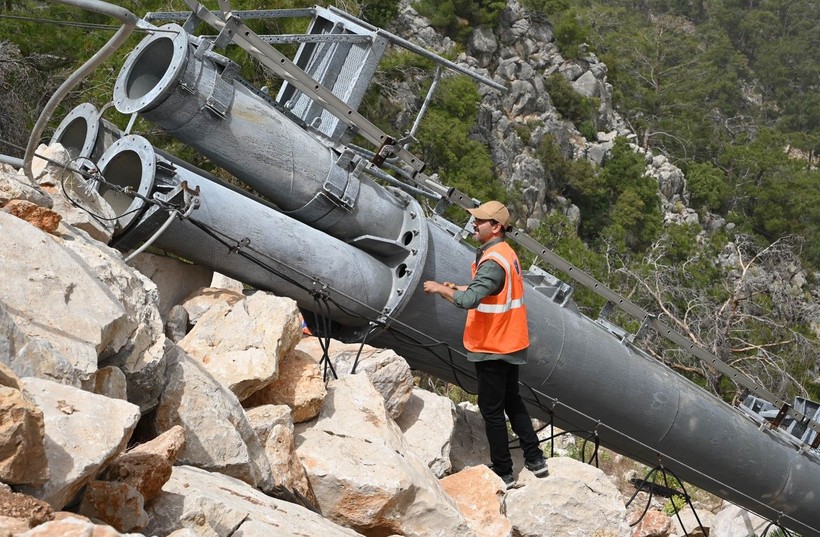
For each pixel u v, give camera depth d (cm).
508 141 3784
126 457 362
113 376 409
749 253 4769
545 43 4725
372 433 530
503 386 584
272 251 593
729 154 6316
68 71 1413
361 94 652
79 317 402
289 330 536
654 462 818
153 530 358
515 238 717
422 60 2559
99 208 552
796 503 857
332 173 616
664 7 10106
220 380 496
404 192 662
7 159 522
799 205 5897
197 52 568
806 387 2208
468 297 554
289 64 584
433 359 695
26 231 412
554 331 707
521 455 695
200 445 441
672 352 2102
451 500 540
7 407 290
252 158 594
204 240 577
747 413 859
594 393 736
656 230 4456
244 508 395
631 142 5016
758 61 9312
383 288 635
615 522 609
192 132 579
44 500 308
